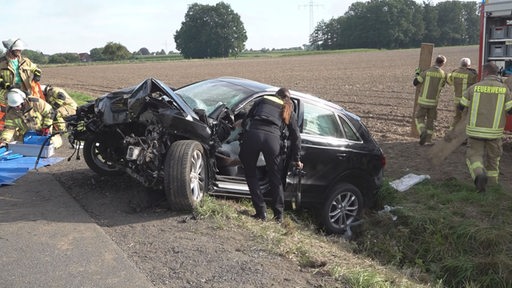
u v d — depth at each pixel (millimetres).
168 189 5293
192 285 3877
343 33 137000
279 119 5703
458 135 9008
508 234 5914
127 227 5043
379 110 17219
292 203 6285
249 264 4293
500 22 10367
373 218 6938
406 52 100312
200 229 5035
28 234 4750
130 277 3955
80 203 5797
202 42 126375
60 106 9945
